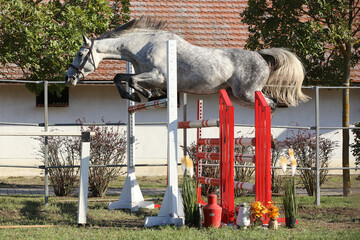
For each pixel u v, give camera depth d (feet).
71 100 59.31
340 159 61.46
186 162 27.96
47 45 36.83
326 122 61.72
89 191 43.37
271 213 26.73
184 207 27.53
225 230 25.71
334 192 45.96
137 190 34.73
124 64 59.77
